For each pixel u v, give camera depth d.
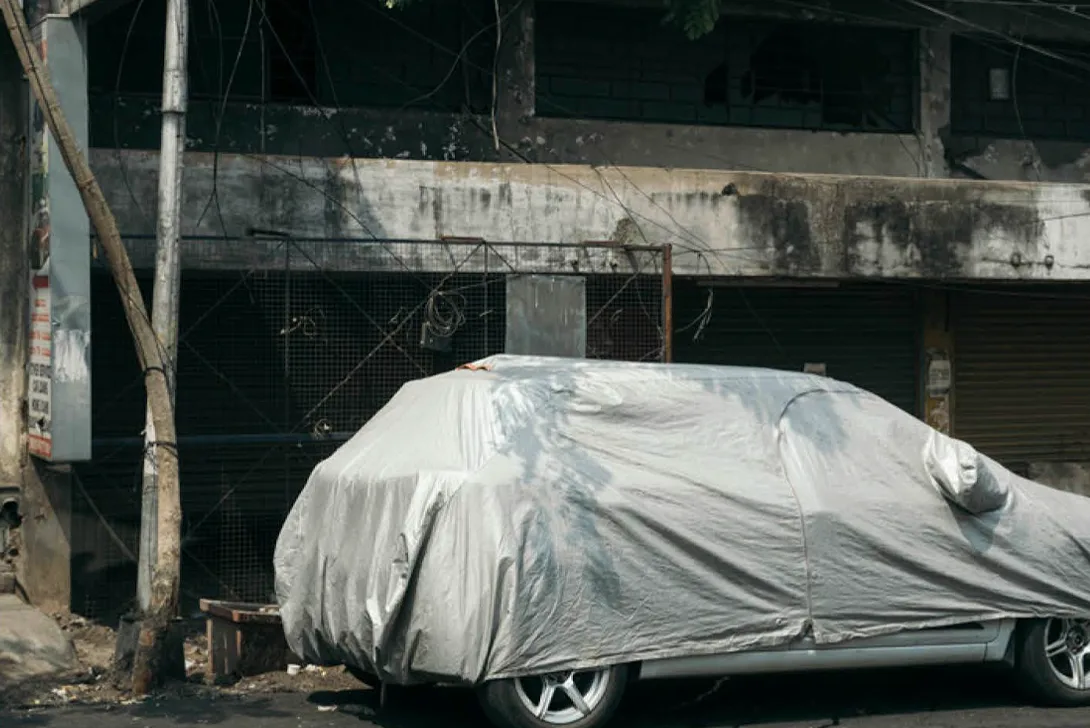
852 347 15.54
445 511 6.84
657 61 14.87
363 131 13.58
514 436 7.07
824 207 13.78
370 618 6.95
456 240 11.98
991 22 16.05
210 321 11.56
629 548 7.00
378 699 8.12
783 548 7.28
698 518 7.14
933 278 14.23
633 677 7.10
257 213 11.72
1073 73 16.70
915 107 15.84
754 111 15.30
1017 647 7.89
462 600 6.70
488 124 14.10
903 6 15.59
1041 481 16.56
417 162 12.27
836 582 7.38
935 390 15.92
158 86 12.73
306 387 11.79
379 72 13.74
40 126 10.09
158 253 8.97
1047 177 16.50
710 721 7.55
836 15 15.32
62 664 8.69
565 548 6.84
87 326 9.96
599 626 6.88
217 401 11.58
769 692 8.27
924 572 7.56
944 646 7.66
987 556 7.70
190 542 11.54
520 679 6.80
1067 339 16.77
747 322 14.95
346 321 11.92
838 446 7.67
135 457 11.30
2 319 10.63
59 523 10.69
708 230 13.35
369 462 7.50
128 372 11.33
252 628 8.78
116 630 10.34
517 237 12.65
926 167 15.77
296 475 11.94
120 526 11.19
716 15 13.23
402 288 12.15
